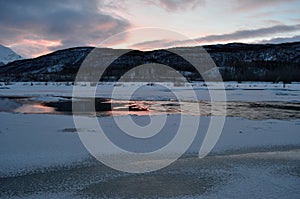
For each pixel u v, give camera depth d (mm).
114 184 7867
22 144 11172
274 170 9039
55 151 10430
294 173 8797
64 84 58938
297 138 12844
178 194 7324
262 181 8172
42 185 7742
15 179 8094
